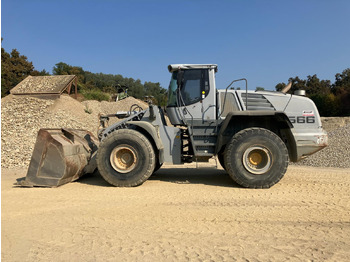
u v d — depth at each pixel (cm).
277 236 304
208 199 460
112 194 492
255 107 602
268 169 542
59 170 545
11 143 991
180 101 610
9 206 411
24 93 1883
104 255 258
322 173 768
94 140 717
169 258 252
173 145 596
